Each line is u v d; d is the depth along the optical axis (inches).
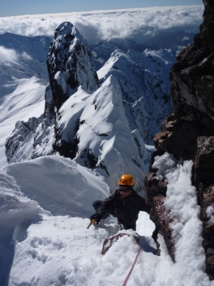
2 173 286.7
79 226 236.1
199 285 143.5
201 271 149.4
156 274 161.9
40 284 167.8
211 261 144.9
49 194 296.2
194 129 202.1
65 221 245.9
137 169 714.2
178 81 204.4
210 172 171.5
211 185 168.7
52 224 234.1
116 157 686.5
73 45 1513.3
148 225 258.5
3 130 5664.4
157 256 182.5
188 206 180.1
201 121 197.3
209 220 153.3
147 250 200.1
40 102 7239.2
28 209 242.1
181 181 197.6
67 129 893.2
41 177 308.3
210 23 193.6
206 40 199.3
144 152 918.4
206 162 170.9
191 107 201.0
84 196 321.4
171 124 244.1
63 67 1501.0
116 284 153.0
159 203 200.7
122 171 681.0
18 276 182.9
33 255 192.9
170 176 209.6
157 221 198.7
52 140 1105.4
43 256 186.9
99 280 155.5
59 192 303.4
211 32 194.1
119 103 840.9
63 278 163.5
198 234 161.2
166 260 173.9
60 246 196.9
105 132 764.0
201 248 156.9
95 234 218.7
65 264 170.2
